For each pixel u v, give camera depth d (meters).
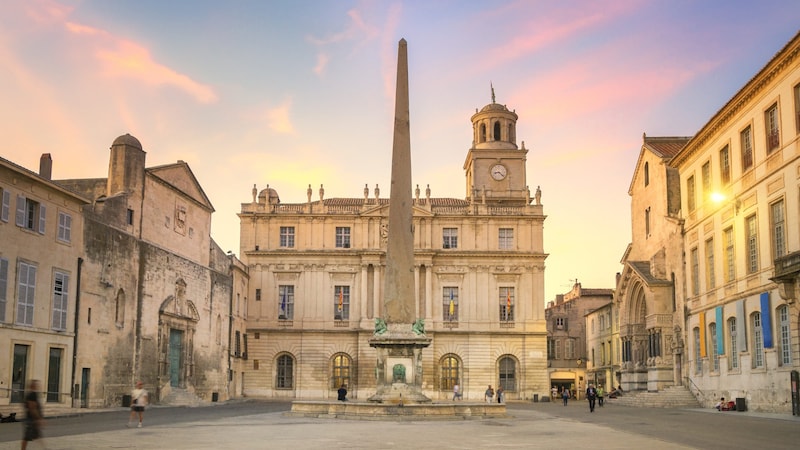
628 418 38.91
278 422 32.75
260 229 80.75
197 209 62.56
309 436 25.14
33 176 40.22
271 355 78.56
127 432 27.16
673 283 59.38
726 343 47.88
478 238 80.12
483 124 89.69
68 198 44.16
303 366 78.31
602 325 91.69
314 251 79.44
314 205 81.31
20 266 39.72
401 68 39.62
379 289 79.06
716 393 49.75
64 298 43.53
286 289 79.88
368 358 77.75
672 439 25.19
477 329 78.62
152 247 53.91
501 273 79.38
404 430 28.00
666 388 56.16
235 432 26.92
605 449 21.44
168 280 56.19
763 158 42.28
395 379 37.09
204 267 63.28
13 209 39.31
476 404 37.47
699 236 53.41
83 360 45.19
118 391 48.97
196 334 61.06
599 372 92.56
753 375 43.62
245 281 77.88
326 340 78.75
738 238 45.81
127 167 51.81
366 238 80.06
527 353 78.25
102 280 47.59
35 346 40.59
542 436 26.20
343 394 56.34
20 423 33.44
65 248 43.75
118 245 49.66
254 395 77.75
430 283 79.25
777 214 41.09
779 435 26.67
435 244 80.19
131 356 50.75
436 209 81.25
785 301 38.16
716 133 49.53
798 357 36.75
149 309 53.09
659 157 61.91
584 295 103.56
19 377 39.56
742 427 30.75
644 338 64.81
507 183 86.38
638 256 68.56
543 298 79.12
